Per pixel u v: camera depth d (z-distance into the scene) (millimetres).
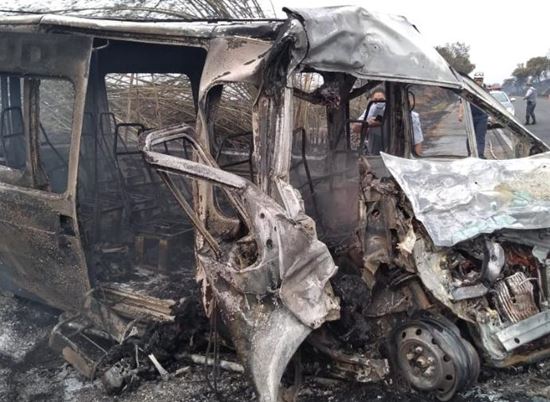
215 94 3227
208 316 3123
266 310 2674
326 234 3730
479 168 3494
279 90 2859
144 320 3564
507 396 3256
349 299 3252
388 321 3371
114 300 3738
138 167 5055
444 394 3080
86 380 3512
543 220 3283
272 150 2904
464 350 3033
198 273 3172
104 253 4223
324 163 4301
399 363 3227
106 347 3656
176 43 3312
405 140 4504
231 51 3074
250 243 2836
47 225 3625
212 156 3213
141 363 3449
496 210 3248
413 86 4426
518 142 4582
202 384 3363
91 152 4711
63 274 3752
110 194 4711
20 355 3865
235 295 2730
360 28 3270
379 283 3359
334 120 4297
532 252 3359
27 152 3750
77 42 3564
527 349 3307
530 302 3252
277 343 2619
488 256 3111
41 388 3455
